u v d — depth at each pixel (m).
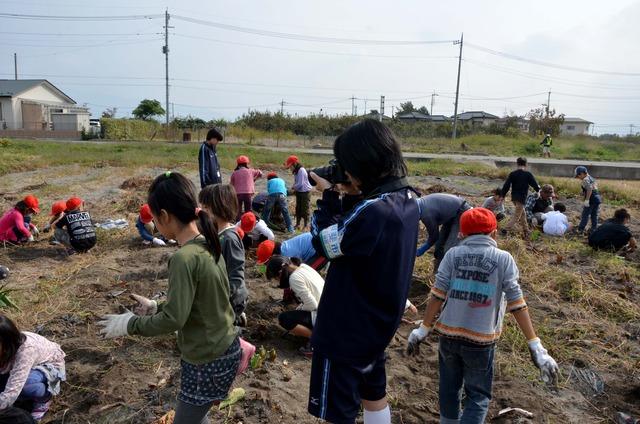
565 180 16.78
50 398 3.51
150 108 51.16
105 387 3.82
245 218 6.48
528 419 3.56
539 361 2.79
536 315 5.43
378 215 2.07
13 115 42.75
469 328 2.93
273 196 8.69
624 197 14.60
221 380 2.54
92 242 7.46
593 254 8.18
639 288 6.55
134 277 6.27
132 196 11.53
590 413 3.74
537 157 34.00
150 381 3.90
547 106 51.88
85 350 4.36
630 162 32.59
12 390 3.08
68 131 40.53
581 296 5.99
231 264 3.55
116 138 41.06
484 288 2.91
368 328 2.16
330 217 2.25
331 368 2.19
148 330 2.26
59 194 12.46
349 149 2.13
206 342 2.45
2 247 7.55
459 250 3.04
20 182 14.54
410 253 2.22
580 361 4.46
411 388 3.99
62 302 5.40
